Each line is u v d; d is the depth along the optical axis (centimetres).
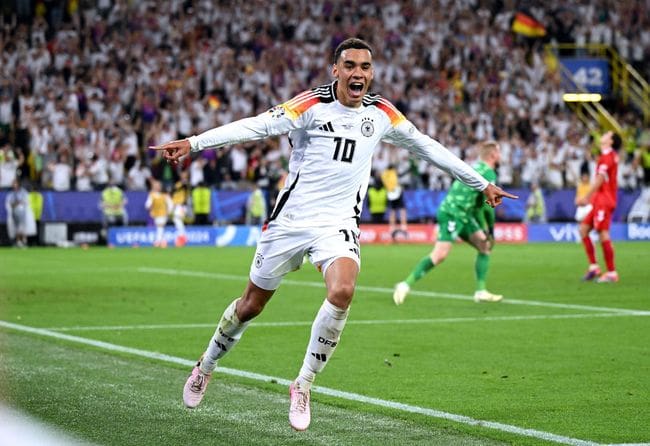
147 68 8619
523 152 9019
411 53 9638
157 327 3066
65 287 4325
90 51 8619
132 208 7831
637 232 8806
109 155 7919
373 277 4934
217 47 9069
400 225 8394
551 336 2892
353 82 1703
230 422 1788
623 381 2198
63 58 8431
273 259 1752
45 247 7462
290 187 1756
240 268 5431
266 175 8169
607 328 3070
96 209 7700
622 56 10638
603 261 6009
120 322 3184
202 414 1852
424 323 3181
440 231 3619
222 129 1670
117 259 6134
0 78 8075
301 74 9156
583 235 4647
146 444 1630
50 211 7550
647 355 2555
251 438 1670
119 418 1814
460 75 9625
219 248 7512
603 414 1862
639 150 9456
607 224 4594
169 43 9000
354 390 2094
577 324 3161
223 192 8088
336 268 1688
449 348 2669
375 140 1753
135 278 4797
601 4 10731
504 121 9312
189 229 7906
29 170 7856
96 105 8250
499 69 9869
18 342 2734
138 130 8250
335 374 2283
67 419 1803
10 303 3700
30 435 1680
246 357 2508
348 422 1792
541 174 9044
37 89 8162
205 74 8806
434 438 1669
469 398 2012
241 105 8681
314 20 9600
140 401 1961
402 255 6638
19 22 8888
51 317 3297
